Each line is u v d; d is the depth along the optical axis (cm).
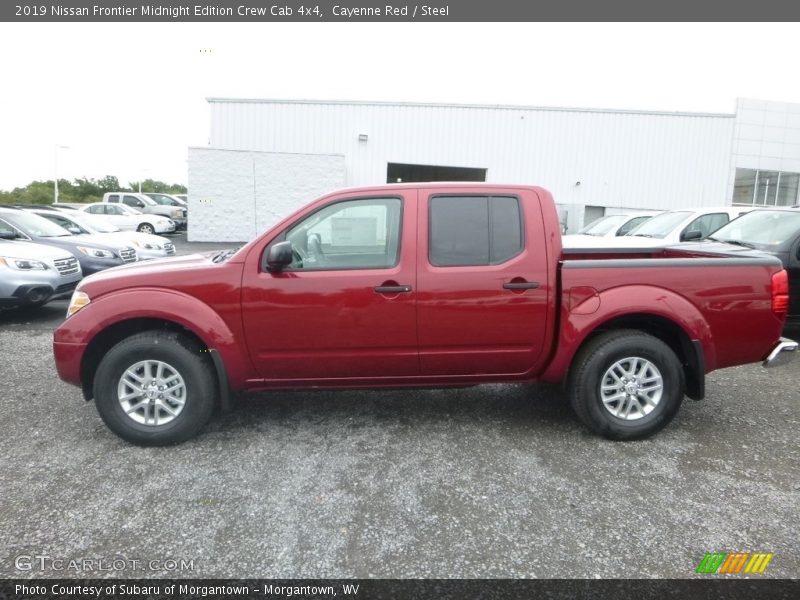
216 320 341
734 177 2077
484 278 349
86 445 355
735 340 357
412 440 366
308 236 353
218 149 1883
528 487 304
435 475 318
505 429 384
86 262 917
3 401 433
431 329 351
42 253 761
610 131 2020
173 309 337
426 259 349
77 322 341
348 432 378
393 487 304
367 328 348
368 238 354
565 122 2011
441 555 246
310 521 271
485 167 2027
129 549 249
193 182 1891
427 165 2017
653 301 346
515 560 242
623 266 351
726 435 375
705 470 325
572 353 354
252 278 342
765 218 635
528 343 359
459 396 451
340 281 344
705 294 352
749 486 307
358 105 1969
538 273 353
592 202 2055
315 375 360
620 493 298
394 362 357
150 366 348
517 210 358
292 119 1967
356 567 237
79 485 304
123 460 334
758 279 356
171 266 357
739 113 2039
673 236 796
